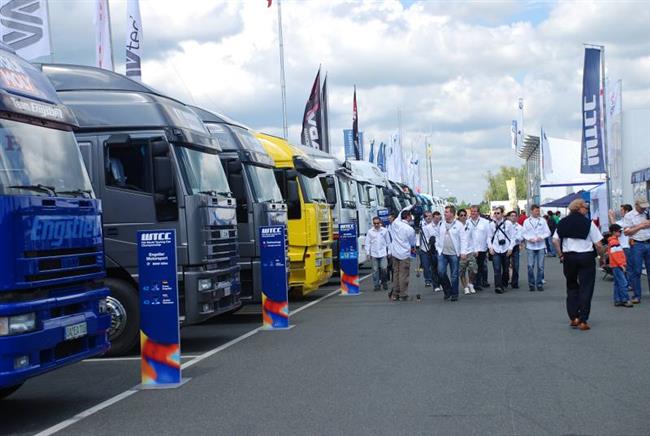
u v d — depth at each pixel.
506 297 18.59
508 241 19.98
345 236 21.30
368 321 14.59
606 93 30.66
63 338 7.64
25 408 8.39
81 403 8.55
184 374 9.83
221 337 13.39
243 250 15.43
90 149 11.73
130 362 11.23
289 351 11.30
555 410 7.23
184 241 11.53
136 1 19.17
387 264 22.11
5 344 7.02
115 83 12.21
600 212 36.91
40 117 8.09
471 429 6.63
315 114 31.12
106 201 11.65
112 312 11.63
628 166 27.44
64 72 12.31
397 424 6.87
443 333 12.60
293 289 18.81
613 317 14.14
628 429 6.53
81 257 8.16
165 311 9.33
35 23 17.34
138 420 7.51
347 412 7.39
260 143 17.03
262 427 6.97
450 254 18.05
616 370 9.10
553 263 32.53
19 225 7.25
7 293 7.16
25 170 7.70
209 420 7.35
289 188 18.02
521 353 10.45
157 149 11.38
